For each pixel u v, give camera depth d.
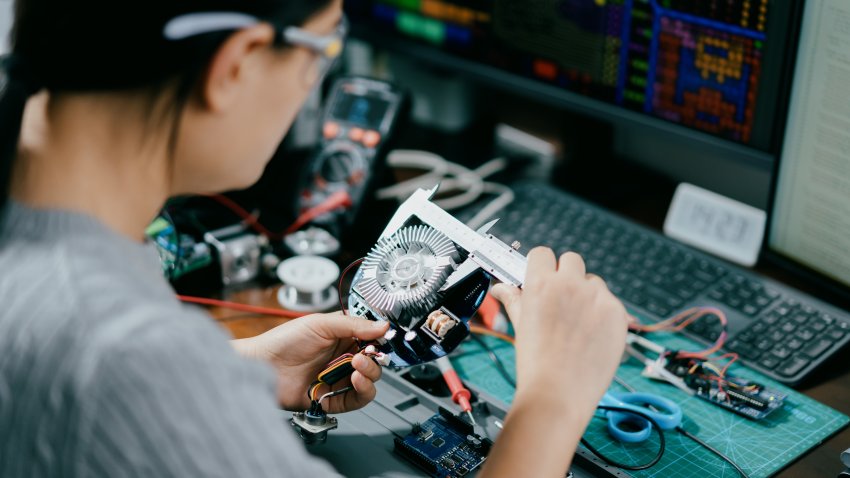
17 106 0.49
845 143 0.96
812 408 0.88
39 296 0.46
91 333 0.44
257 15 0.48
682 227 1.16
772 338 0.96
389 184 1.30
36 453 0.44
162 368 0.44
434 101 1.47
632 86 1.18
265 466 0.46
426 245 0.78
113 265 0.48
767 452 0.82
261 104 0.53
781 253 1.08
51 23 0.47
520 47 1.29
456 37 1.35
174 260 1.01
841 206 0.99
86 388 0.43
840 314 0.97
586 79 1.23
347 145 1.19
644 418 0.85
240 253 1.06
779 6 0.99
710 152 1.12
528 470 0.56
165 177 0.53
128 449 0.43
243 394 0.47
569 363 0.60
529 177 1.33
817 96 0.98
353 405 0.80
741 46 1.05
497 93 1.49
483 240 0.76
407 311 0.75
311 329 0.77
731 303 1.01
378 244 0.80
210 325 0.49
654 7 1.11
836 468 0.80
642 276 1.07
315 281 1.01
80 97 0.48
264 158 0.57
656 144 1.34
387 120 1.20
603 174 1.34
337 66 1.49
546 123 1.45
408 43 1.41
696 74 1.11
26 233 0.48
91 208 0.50
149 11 0.46
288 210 1.21
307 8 0.51
